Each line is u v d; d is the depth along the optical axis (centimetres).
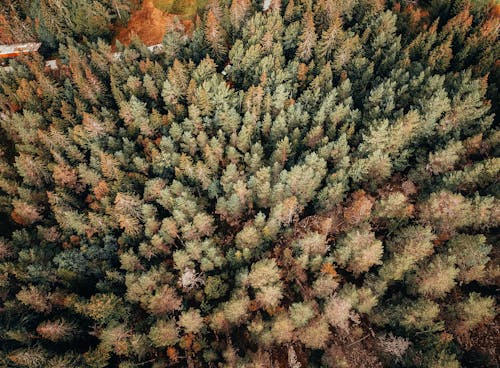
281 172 5959
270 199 6209
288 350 5438
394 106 6438
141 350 5122
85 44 8706
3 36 9131
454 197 5322
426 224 5728
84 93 7512
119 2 8738
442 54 7100
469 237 5172
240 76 7831
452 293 5412
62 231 6384
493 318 5181
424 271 5103
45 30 8756
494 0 7794
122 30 9056
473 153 6303
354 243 5316
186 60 7988
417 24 7969
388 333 5219
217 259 5688
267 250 6012
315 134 6575
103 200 6075
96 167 6619
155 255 6006
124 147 6844
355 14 8406
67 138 7025
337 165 6188
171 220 5753
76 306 5228
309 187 6097
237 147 6925
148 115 7400
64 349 5225
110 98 7919
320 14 7969
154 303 5256
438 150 6106
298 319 4988
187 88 7412
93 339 5531
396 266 5153
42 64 8519
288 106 7025
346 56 7319
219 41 7850
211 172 6656
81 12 8569
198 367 5278
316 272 5588
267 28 7725
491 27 7100
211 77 7350
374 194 6462
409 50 7469
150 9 8875
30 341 5041
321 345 5084
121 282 5734
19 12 9194
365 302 5047
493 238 5506
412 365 4669
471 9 7850
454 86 6638
